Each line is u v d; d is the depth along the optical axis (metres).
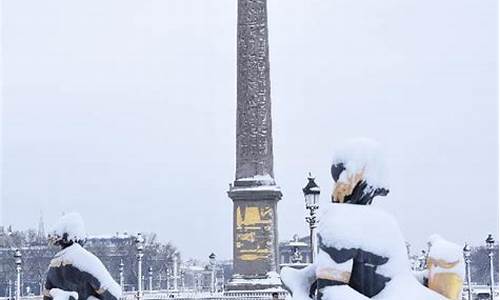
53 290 8.56
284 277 6.08
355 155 5.90
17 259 64.38
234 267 53.53
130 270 141.88
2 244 126.12
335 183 5.96
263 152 54.78
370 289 5.68
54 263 8.77
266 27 56.19
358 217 5.74
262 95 55.28
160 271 150.25
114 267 141.75
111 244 145.00
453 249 5.93
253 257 53.25
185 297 62.91
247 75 55.56
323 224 5.77
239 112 55.31
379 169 5.91
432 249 6.00
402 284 5.67
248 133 54.91
